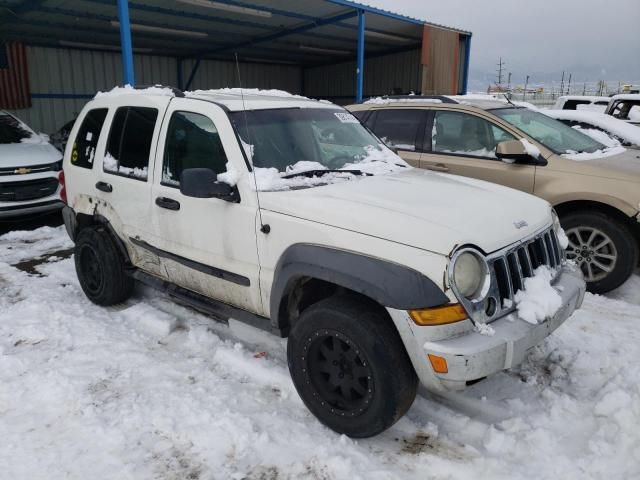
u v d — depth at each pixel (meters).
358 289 2.60
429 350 2.43
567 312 2.92
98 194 4.38
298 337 2.89
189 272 3.66
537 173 4.92
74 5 11.34
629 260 4.59
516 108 5.82
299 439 2.84
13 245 6.65
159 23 13.62
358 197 3.01
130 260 4.37
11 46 15.55
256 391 3.31
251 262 3.18
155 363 3.64
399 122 6.00
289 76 22.03
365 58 18.94
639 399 2.93
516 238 2.81
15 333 4.07
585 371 3.48
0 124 8.36
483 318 2.55
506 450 2.74
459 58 15.61
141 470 2.62
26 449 2.76
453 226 2.63
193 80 19.48
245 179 3.19
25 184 7.14
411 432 2.93
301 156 3.56
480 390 3.30
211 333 4.05
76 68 17.11
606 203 4.59
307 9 12.40
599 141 5.83
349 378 2.76
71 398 3.21
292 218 2.93
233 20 13.39
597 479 2.49
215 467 2.65
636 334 4.00
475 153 5.40
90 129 4.64
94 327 4.18
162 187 3.71
